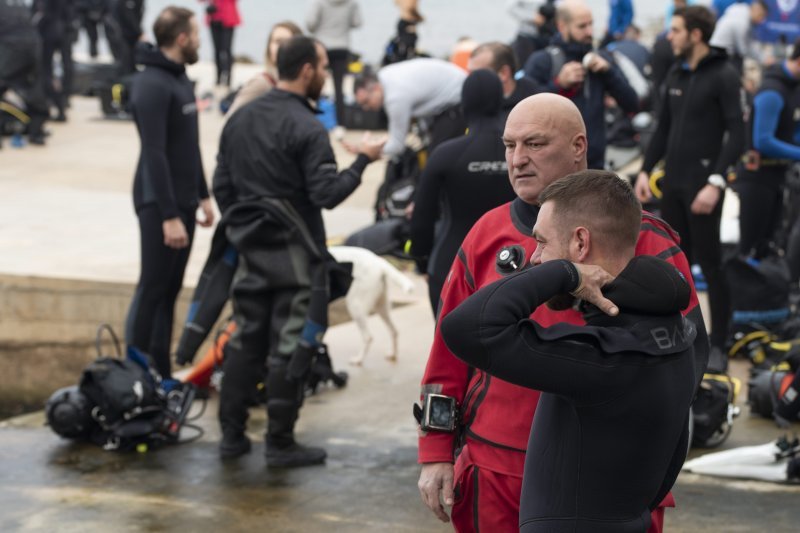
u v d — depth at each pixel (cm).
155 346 714
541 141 341
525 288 264
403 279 762
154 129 656
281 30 680
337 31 1644
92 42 2348
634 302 270
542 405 285
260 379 614
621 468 270
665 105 721
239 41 5497
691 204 700
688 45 690
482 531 336
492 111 526
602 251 274
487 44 640
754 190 843
